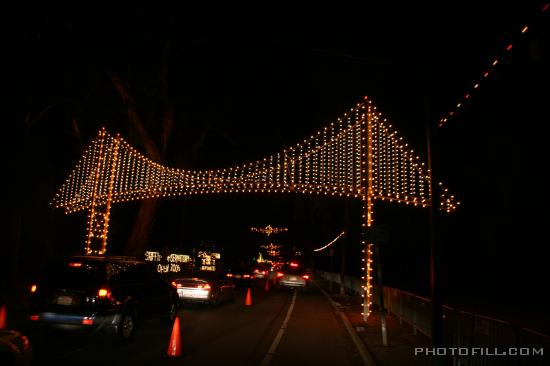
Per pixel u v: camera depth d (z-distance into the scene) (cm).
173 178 2652
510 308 2227
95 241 3372
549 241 2533
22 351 796
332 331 1566
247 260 6200
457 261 2956
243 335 1418
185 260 4794
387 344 1280
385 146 1872
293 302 2561
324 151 2080
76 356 1073
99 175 2689
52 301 1184
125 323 1239
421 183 1834
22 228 2894
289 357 1126
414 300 1466
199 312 1986
